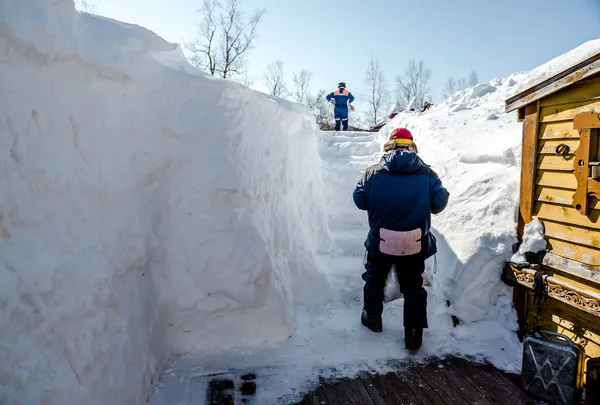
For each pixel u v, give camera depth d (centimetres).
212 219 269
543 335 269
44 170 159
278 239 321
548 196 265
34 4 156
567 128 250
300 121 420
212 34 2177
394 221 282
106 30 217
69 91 181
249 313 274
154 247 251
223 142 275
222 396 236
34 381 134
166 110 261
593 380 206
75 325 163
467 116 549
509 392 240
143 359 225
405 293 286
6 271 133
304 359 272
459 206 346
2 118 140
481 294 299
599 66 222
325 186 481
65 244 167
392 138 310
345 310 338
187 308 267
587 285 238
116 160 220
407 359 274
